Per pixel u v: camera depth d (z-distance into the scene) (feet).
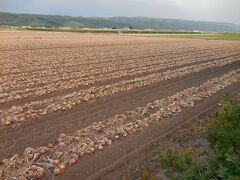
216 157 28.99
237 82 69.82
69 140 33.01
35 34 248.93
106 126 38.22
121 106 47.67
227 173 25.84
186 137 35.86
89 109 45.78
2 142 33.37
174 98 52.26
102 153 31.40
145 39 236.63
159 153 31.65
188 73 79.51
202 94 55.72
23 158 29.17
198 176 26.30
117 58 105.50
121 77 70.44
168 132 37.37
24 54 106.32
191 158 29.66
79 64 87.86
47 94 52.90
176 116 43.73
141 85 61.93
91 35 272.72
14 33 253.44
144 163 29.60
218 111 46.39
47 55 106.52
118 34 322.75
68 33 294.66
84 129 36.45
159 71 81.25
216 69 88.58
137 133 36.91
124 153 31.55
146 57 111.65
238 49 163.84
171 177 26.71
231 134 34.01
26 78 64.90
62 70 76.18
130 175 27.50
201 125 40.04
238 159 27.68
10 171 27.02
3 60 89.45
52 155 30.14
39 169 26.99
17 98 49.01
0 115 41.04
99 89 56.70
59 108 44.93
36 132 36.42
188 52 137.39
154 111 45.52
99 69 79.51
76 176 27.07
